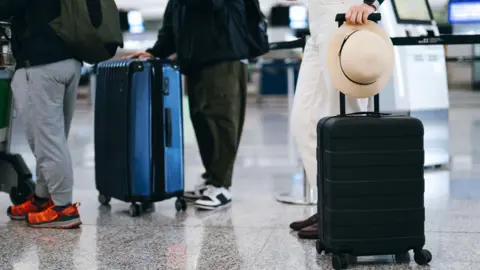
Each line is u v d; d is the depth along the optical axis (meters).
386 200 2.12
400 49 4.36
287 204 3.33
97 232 2.77
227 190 3.36
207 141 3.34
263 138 6.65
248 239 2.59
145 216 3.11
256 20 3.32
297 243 2.51
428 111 4.43
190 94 3.36
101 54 2.80
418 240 2.14
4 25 2.93
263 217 3.02
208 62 3.24
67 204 2.87
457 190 3.61
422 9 4.54
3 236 2.72
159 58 3.43
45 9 2.74
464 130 7.10
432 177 4.09
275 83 12.43
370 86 2.13
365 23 2.18
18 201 3.13
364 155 2.10
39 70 2.74
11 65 3.06
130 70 3.05
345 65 2.09
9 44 3.01
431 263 2.19
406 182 2.12
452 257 2.26
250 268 2.19
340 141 2.09
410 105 4.35
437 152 4.46
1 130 3.08
